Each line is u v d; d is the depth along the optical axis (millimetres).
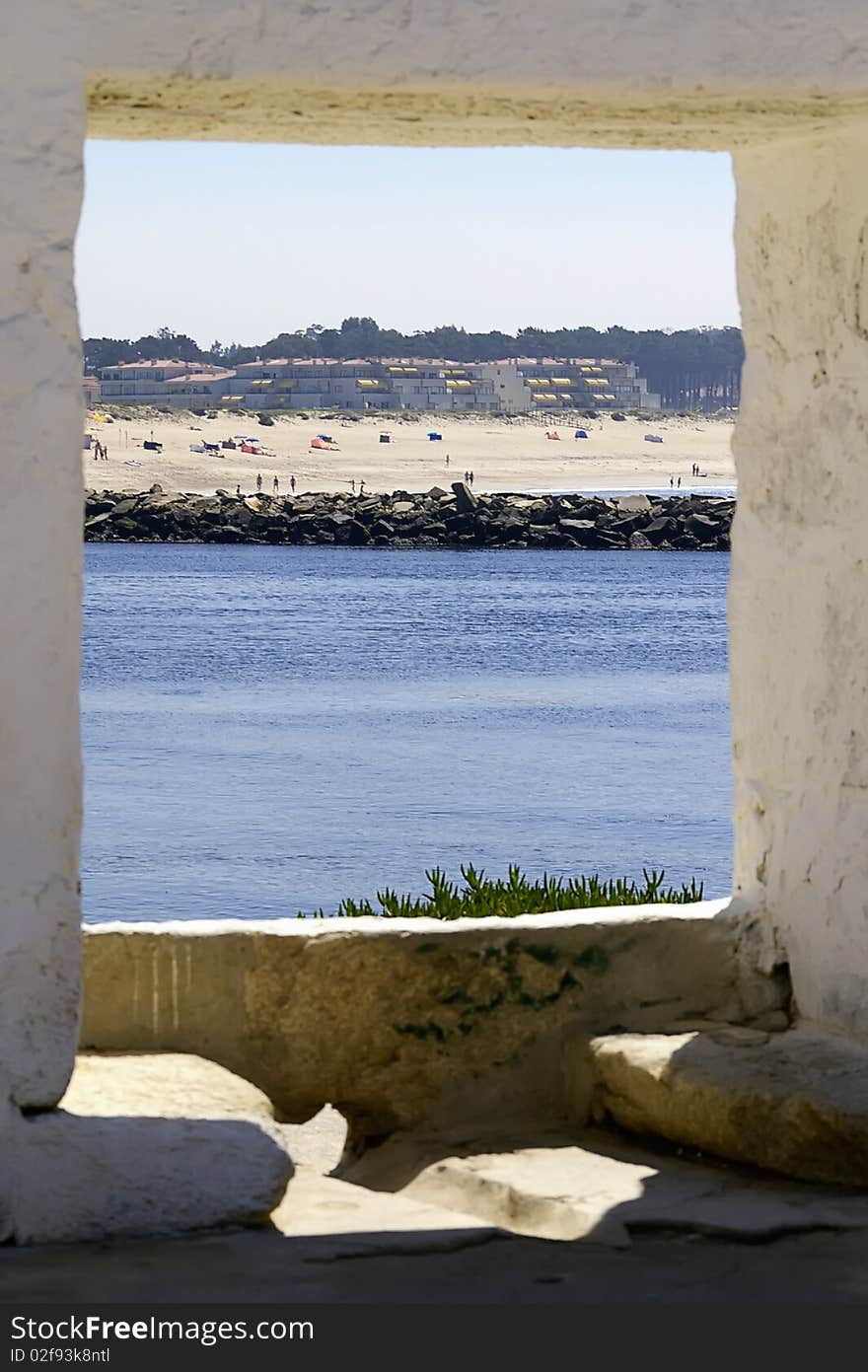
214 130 18062
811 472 20203
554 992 20766
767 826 21172
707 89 17000
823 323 19906
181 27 16078
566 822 79375
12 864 15977
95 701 126062
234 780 91125
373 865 67938
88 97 16641
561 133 18672
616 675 147500
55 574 16047
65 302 15984
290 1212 17219
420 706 125625
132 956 19625
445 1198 18594
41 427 15961
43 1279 15078
